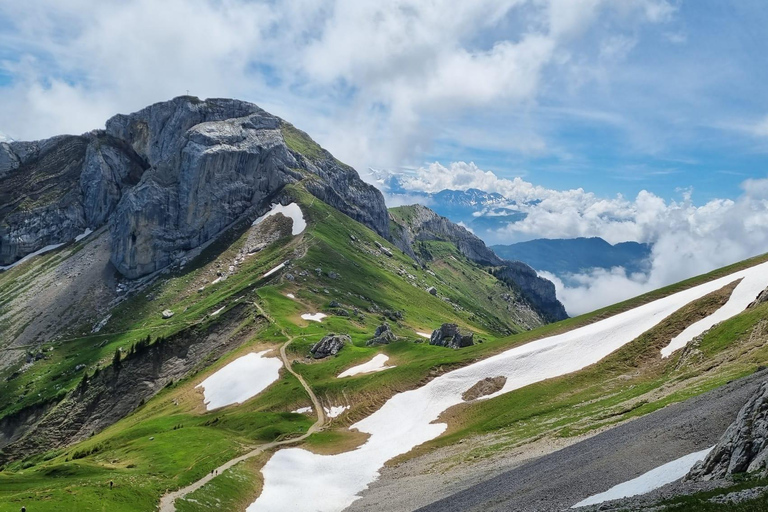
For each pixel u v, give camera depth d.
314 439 114.12
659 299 134.88
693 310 116.06
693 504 35.81
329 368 164.38
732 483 37.62
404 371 135.50
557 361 120.06
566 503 48.03
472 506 57.03
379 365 157.38
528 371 119.81
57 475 92.56
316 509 79.88
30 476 93.50
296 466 98.69
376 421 120.19
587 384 106.44
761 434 40.38
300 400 143.38
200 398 177.75
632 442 57.97
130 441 136.00
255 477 91.75
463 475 74.44
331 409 135.12
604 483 49.81
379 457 100.25
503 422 99.50
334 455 104.38
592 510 42.16
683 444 52.31
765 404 42.69
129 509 71.00
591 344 121.44
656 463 50.44
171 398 193.50
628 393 91.62
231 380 179.00
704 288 125.94
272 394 154.38
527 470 63.66
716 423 53.00
